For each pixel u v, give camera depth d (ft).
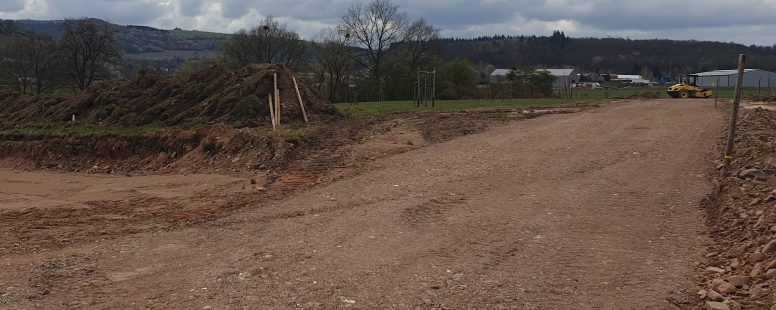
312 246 23.04
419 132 56.54
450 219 26.45
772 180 29.89
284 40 198.39
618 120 65.16
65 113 80.94
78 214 34.22
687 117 67.26
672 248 21.91
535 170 37.58
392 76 194.18
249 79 74.23
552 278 18.71
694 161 39.14
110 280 20.04
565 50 423.23
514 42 424.87
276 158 46.55
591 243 22.53
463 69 203.00
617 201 29.22
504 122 64.49
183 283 19.29
